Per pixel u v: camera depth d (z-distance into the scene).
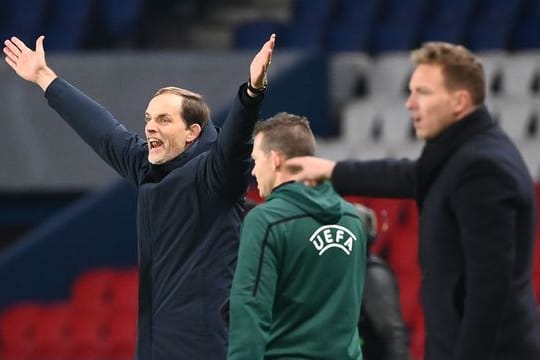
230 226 17.23
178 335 17.02
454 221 13.96
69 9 53.81
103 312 42.22
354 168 14.36
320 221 15.77
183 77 45.78
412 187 14.23
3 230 49.28
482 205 13.60
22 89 46.28
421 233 14.31
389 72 48.75
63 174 45.97
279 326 15.65
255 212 15.52
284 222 15.52
